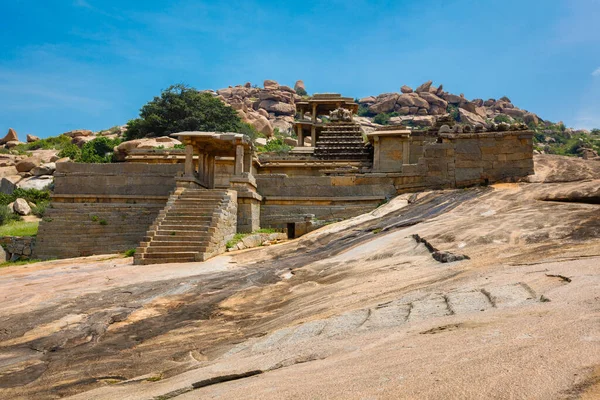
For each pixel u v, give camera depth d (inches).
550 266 263.1
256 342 239.0
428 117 4355.3
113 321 338.3
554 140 4532.5
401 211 692.1
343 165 1168.2
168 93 2320.4
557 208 486.6
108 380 222.7
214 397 148.5
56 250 863.7
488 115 5241.1
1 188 1537.9
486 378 114.3
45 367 248.5
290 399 127.6
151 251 639.8
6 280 526.9
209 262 608.1
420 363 138.1
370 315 237.1
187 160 828.0
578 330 138.9
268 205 887.7
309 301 327.3
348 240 590.6
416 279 315.9
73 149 1977.1
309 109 2031.3
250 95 4854.8
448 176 816.3
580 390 100.2
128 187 909.2
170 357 249.9
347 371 146.3
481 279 267.0
